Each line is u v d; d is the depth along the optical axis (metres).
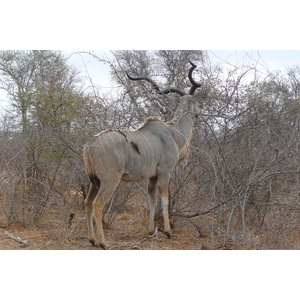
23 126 7.05
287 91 6.46
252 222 5.71
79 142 6.20
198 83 6.19
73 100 6.50
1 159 6.84
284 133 5.84
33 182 6.46
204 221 5.50
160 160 5.55
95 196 5.09
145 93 5.86
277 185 5.64
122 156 4.98
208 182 5.92
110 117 5.98
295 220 5.21
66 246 5.04
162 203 5.55
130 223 6.41
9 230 5.78
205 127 5.64
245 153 5.77
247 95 5.75
